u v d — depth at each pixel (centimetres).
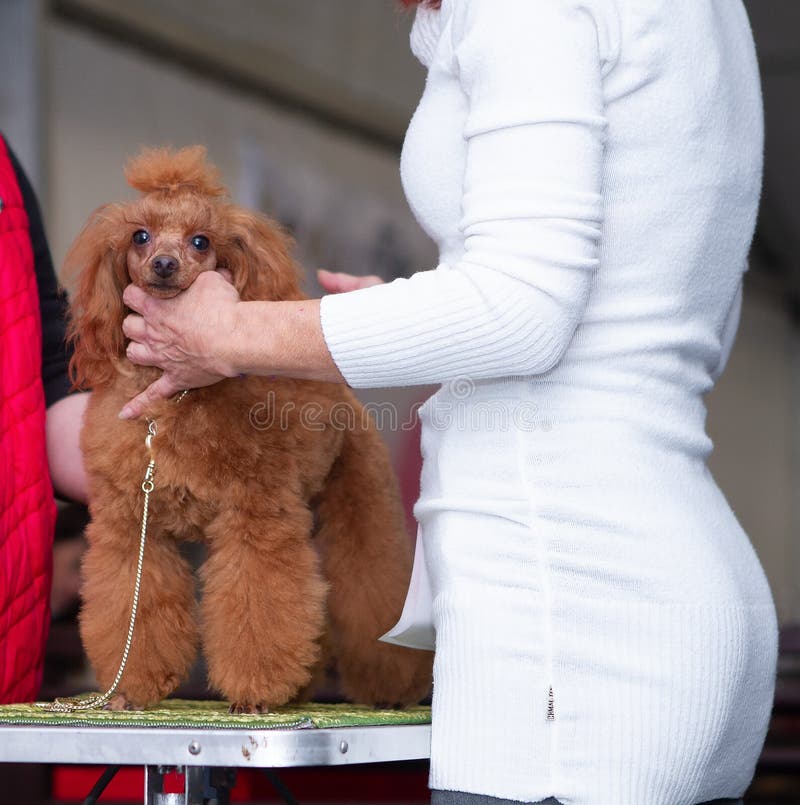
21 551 296
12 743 214
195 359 238
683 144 217
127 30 882
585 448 215
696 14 222
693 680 205
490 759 212
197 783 232
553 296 206
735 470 1861
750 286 1886
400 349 215
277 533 266
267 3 1012
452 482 227
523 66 209
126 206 286
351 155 1176
